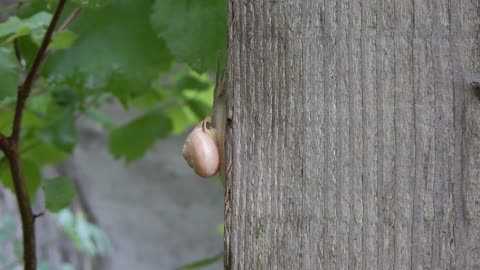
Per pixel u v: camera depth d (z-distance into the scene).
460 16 0.27
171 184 1.36
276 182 0.29
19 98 0.41
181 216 1.34
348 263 0.28
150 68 0.46
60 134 0.53
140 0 0.46
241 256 0.30
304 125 0.29
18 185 0.42
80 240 0.98
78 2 0.38
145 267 1.30
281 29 0.29
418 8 0.28
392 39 0.28
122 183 1.32
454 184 0.27
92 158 1.30
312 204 0.29
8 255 0.88
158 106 0.59
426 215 0.27
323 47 0.29
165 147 1.37
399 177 0.28
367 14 0.28
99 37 0.46
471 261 0.27
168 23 0.41
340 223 0.28
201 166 0.31
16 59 0.42
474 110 0.27
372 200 0.28
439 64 0.27
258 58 0.29
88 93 0.49
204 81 0.59
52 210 0.42
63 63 0.46
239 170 0.30
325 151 0.29
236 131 0.30
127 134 0.56
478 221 0.27
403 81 0.28
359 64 0.28
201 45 0.41
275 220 0.29
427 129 0.28
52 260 1.10
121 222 1.31
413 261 0.28
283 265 0.29
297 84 0.29
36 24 0.40
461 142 0.27
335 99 0.28
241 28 0.30
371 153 0.28
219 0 0.41
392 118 0.28
